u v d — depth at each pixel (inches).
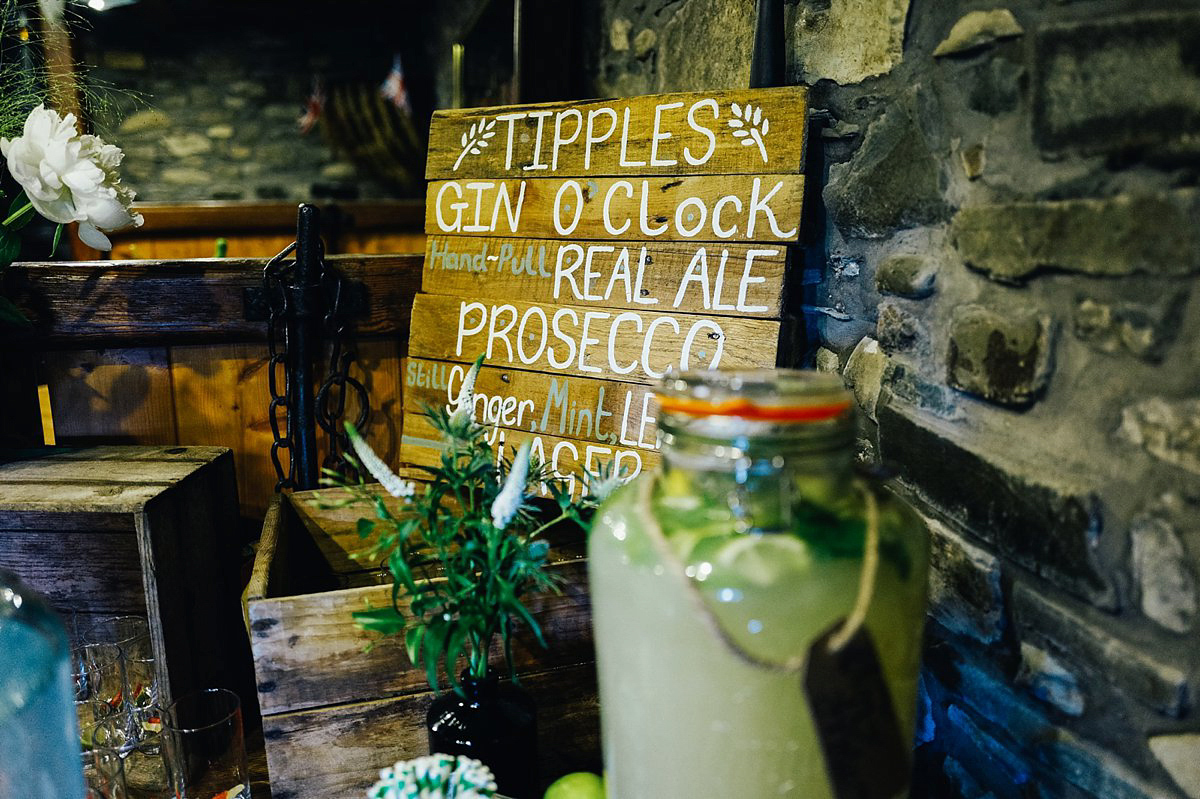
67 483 51.4
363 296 64.7
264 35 200.2
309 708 41.5
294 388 63.4
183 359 65.2
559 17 83.4
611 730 31.3
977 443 36.8
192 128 201.6
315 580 57.5
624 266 50.9
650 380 49.8
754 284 46.5
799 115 44.9
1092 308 30.4
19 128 61.7
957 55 36.9
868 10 42.6
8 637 36.7
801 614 26.1
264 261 63.5
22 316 57.5
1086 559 30.9
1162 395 27.9
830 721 26.3
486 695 39.9
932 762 42.1
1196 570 27.0
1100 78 29.6
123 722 50.4
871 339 45.3
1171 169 27.2
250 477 67.9
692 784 28.9
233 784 46.1
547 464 50.5
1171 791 28.4
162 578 49.7
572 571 43.7
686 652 27.3
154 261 62.2
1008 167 34.4
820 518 27.9
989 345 35.5
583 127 52.2
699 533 27.6
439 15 177.3
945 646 40.2
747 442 26.3
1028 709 34.7
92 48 192.5
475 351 56.8
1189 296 26.9
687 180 48.5
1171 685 27.7
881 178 42.7
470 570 39.2
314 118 203.3
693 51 62.0
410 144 208.8
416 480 58.4
